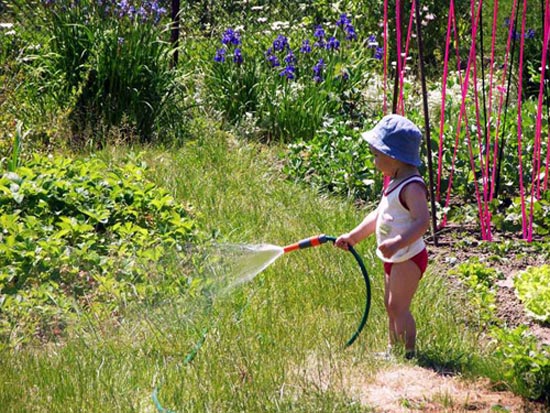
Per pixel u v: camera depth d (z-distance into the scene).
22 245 6.95
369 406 5.13
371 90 12.75
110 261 6.98
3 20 13.34
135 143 10.60
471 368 5.77
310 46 12.80
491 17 14.23
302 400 5.15
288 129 11.56
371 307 6.72
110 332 6.19
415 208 5.74
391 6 15.23
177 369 5.58
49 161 8.79
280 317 6.43
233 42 12.36
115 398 5.19
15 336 6.06
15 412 5.05
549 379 5.46
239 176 9.65
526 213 8.88
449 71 14.70
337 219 8.59
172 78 11.38
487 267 7.87
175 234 7.61
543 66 8.66
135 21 11.30
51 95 11.09
